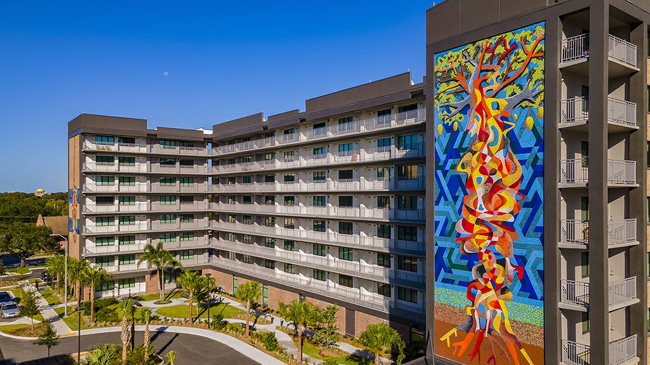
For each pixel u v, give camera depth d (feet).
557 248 64.85
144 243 187.11
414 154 116.47
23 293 148.66
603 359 60.39
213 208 206.69
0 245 239.71
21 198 416.05
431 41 84.23
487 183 74.08
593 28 61.87
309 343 121.29
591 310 61.62
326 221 143.43
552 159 65.26
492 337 73.15
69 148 195.21
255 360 109.09
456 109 79.25
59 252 253.03
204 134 203.72
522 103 69.31
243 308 160.66
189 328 135.54
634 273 69.10
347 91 131.64
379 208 126.82
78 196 180.65
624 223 67.21
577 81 70.03
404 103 118.32
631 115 68.64
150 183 189.26
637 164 68.80
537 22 67.62
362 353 112.68
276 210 164.96
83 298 169.48
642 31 69.21
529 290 68.13
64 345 120.06
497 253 72.49
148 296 179.42
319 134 144.25
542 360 66.18
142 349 108.68
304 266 147.43
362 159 129.08
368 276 123.65
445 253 80.69
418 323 105.29
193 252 201.46
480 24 75.82
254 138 180.24
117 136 183.32
